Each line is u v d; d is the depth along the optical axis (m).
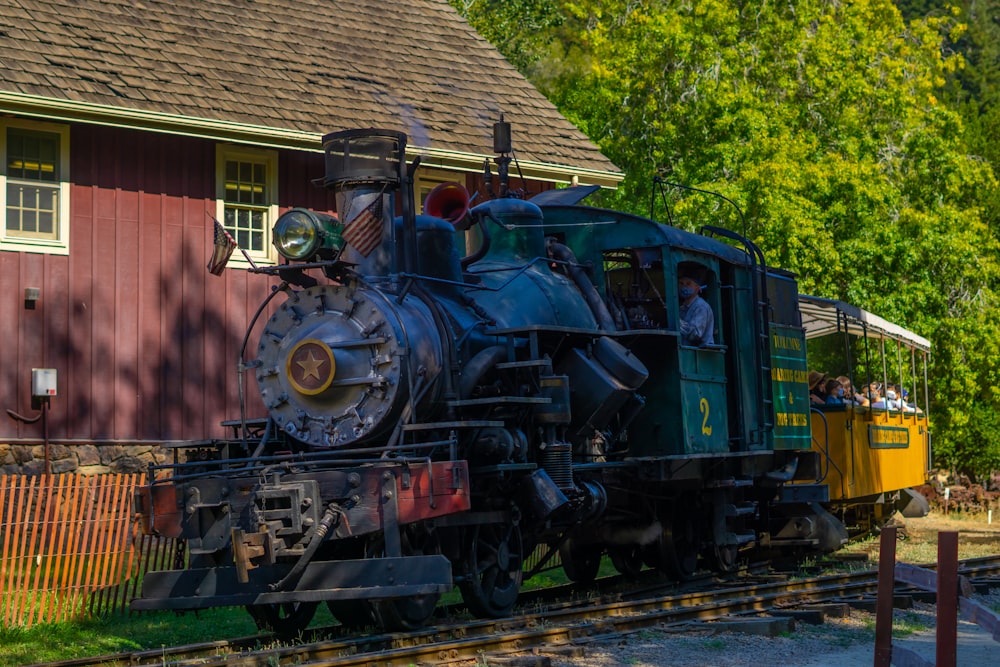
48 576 15.38
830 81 36.75
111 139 21.62
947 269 35.28
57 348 20.84
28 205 20.81
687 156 35.72
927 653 12.41
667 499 17.59
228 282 22.78
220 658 11.60
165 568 17.30
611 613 14.45
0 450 20.16
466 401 13.43
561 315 15.05
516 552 14.63
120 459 21.34
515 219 15.63
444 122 25.05
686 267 17.62
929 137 37.03
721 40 36.88
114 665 11.94
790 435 20.19
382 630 13.06
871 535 25.86
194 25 23.88
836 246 34.16
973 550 22.67
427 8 28.92
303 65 24.53
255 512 12.67
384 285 13.70
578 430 15.02
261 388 13.77
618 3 39.81
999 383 36.88
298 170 23.78
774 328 19.94
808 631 13.55
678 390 16.31
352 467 12.80
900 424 26.44
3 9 21.42
